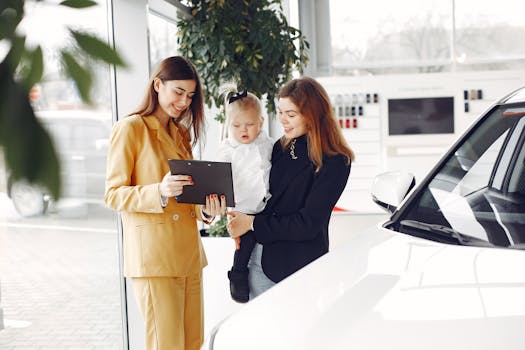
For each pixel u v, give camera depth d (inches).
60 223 123.1
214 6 160.7
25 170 13.5
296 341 43.4
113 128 90.7
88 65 14.6
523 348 36.2
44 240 120.1
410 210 68.4
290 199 89.4
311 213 86.3
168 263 88.9
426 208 67.0
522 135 68.0
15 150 13.5
